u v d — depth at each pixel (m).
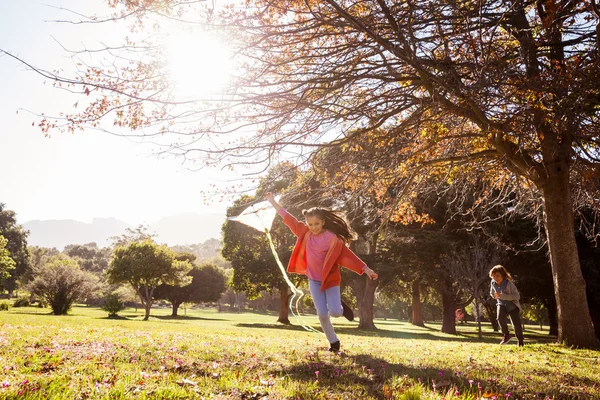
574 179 11.64
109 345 5.73
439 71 7.72
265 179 9.09
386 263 31.75
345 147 9.30
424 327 46.09
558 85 6.84
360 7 8.11
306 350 6.11
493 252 26.88
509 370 5.48
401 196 11.31
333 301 5.73
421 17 7.91
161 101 7.05
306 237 5.97
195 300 67.44
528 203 14.07
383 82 8.48
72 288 48.81
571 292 9.75
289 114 8.19
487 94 6.80
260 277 38.22
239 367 4.51
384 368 4.85
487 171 12.11
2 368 3.78
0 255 49.19
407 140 9.26
